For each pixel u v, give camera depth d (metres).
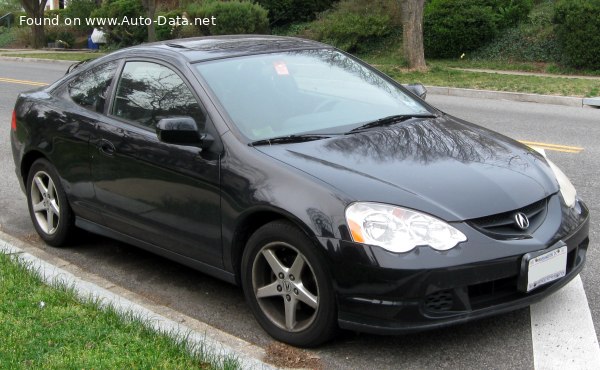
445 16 21.45
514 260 3.83
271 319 4.24
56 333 4.02
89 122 5.38
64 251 5.96
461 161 4.30
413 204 3.83
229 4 26.47
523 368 3.85
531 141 10.29
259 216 4.20
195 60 4.96
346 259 3.76
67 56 29.16
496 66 20.17
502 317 4.42
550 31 20.52
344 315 3.84
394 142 4.50
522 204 4.00
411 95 5.56
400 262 3.66
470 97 16.36
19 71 23.30
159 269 5.56
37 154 6.00
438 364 3.92
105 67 5.61
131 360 3.71
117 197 5.16
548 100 15.17
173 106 4.85
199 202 4.50
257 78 4.96
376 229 3.74
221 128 4.48
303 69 5.25
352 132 4.66
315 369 3.89
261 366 3.74
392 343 4.15
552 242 4.00
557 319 4.38
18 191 7.97
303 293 4.01
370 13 24.67
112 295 4.66
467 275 3.71
